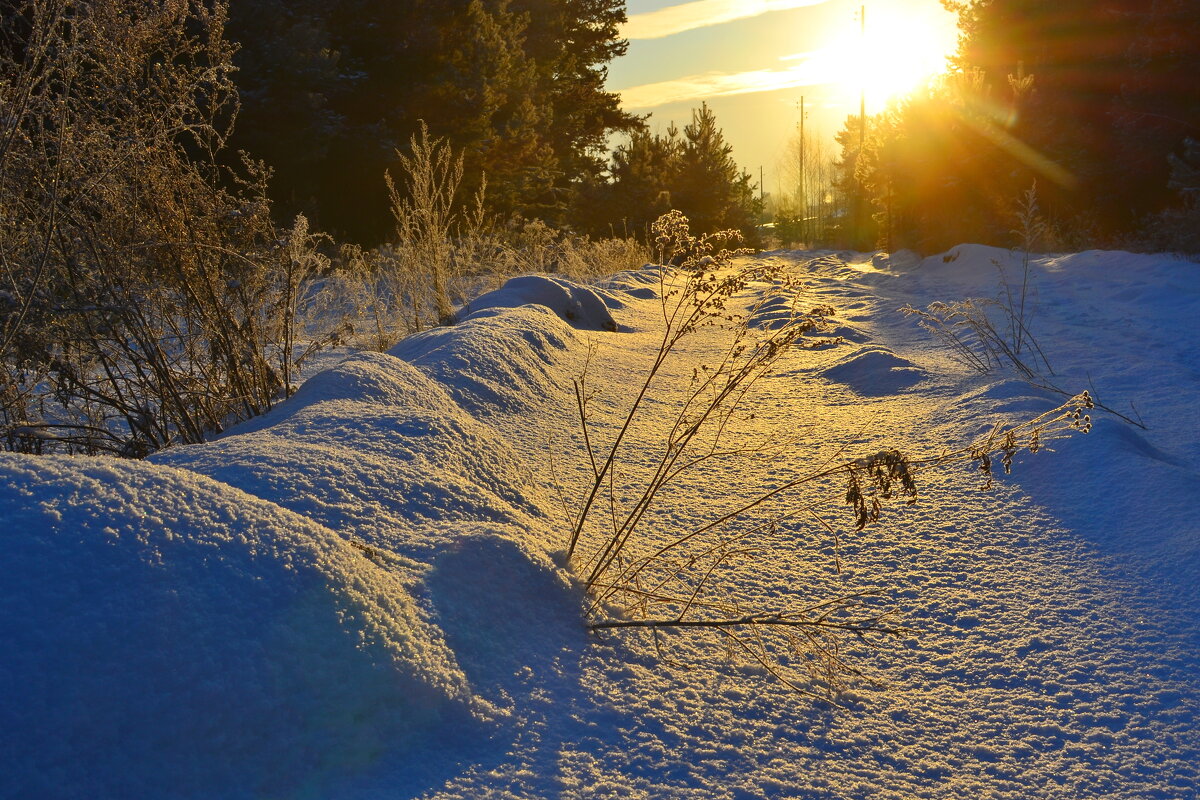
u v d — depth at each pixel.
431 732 2.02
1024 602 2.94
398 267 8.54
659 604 2.86
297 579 2.03
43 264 3.67
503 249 11.52
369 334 7.70
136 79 4.29
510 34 27.69
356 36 21.42
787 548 3.40
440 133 22.27
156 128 4.23
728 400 5.64
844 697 2.43
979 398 5.12
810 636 2.67
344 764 1.87
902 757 2.17
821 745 2.20
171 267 4.34
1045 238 18.47
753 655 2.61
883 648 2.70
